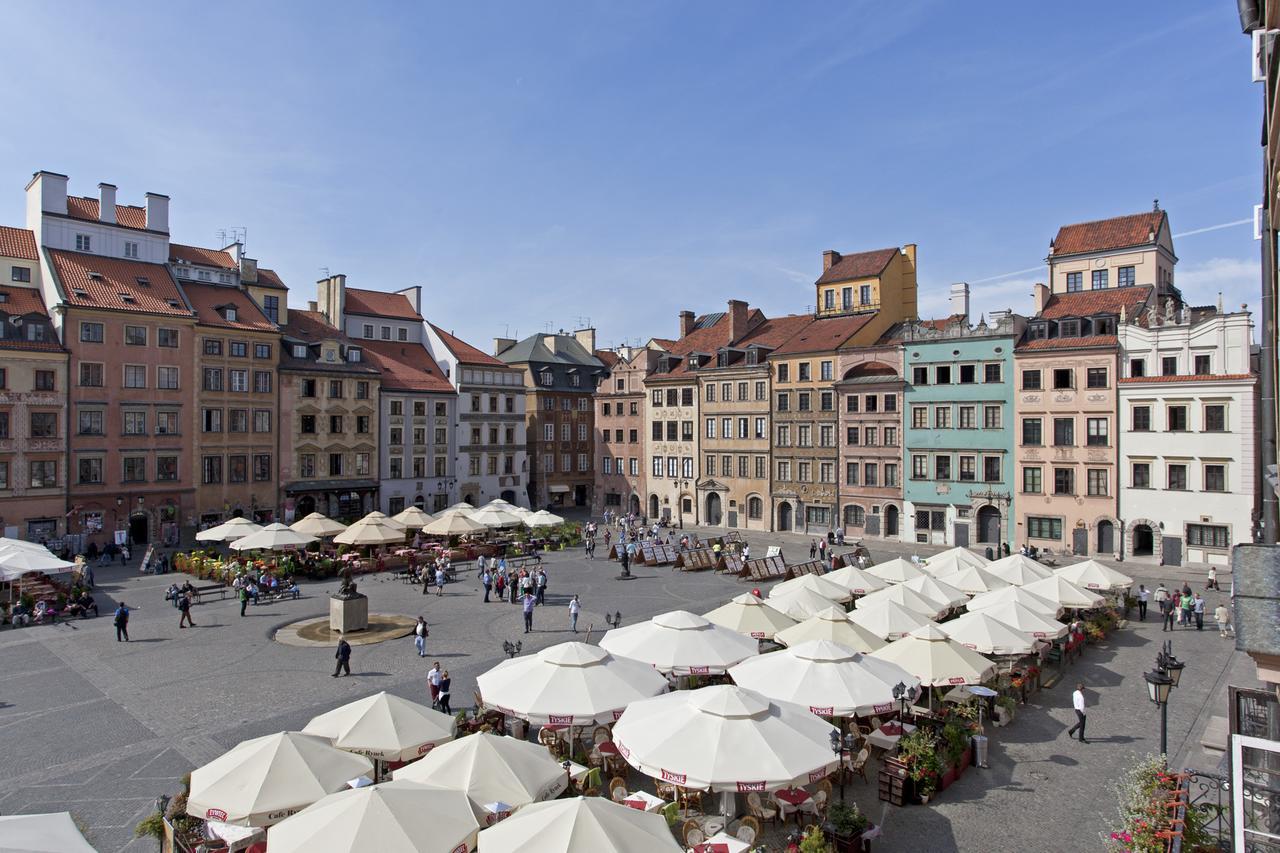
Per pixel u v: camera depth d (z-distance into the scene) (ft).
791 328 258.37
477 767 52.49
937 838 58.49
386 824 43.39
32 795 64.64
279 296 239.71
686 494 268.41
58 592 131.64
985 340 201.57
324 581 158.71
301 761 52.19
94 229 203.92
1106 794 65.67
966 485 205.36
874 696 66.54
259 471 220.64
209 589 142.61
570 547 209.46
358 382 242.58
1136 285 202.49
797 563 179.83
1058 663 101.35
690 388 266.57
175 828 54.13
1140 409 179.42
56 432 186.09
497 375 280.51
